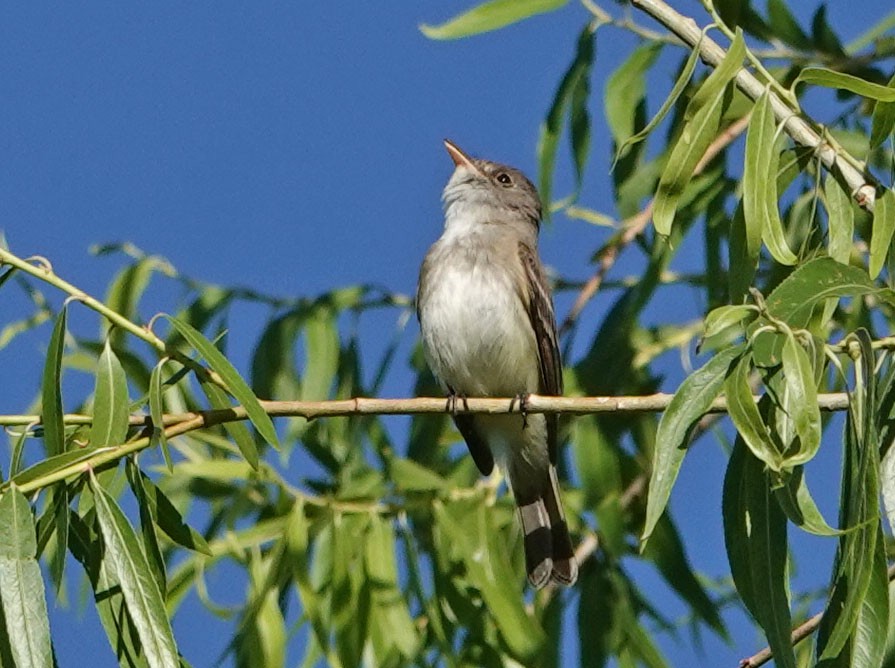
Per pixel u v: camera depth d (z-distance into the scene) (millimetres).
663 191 8664
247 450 8914
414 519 12445
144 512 8422
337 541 11648
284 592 11562
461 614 11594
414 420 13422
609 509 12344
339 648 11305
